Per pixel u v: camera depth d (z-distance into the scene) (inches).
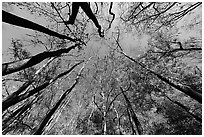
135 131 357.4
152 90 398.0
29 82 287.7
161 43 365.1
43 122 317.1
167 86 382.3
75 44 426.9
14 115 305.4
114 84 505.4
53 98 500.1
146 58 382.9
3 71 157.8
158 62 361.1
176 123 358.3
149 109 428.5
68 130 512.4
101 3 346.9
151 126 407.5
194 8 248.4
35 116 446.3
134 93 436.5
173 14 274.5
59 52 308.2
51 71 417.4
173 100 372.8
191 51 316.8
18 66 174.1
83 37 429.1
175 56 344.8
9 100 180.4
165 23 298.5
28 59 192.4
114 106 508.7
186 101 361.1
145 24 324.2
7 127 306.7
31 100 364.2
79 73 542.6
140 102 430.3
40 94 398.9
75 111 593.0
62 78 473.7
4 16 156.0
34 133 292.5
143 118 434.0
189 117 348.8
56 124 526.9
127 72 468.8
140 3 277.6
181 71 348.2
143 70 387.9
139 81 414.6
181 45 319.3
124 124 487.8
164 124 389.4
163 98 404.5
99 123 537.3
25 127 399.2
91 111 579.2
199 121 293.6
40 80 374.0
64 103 514.0
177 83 254.5
